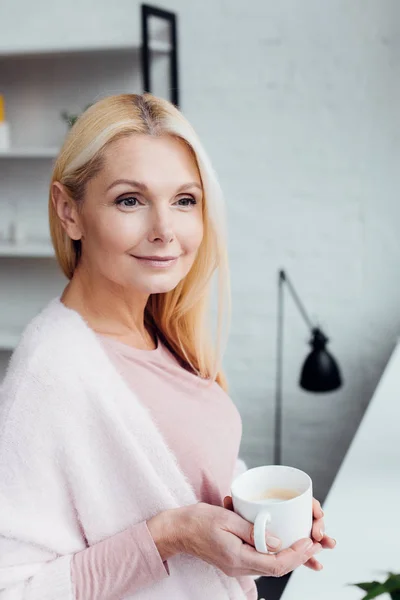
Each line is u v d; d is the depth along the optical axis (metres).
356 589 0.98
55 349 0.84
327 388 2.74
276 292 3.02
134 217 0.86
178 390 0.97
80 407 0.82
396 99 2.74
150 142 0.85
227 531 0.80
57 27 3.05
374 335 2.93
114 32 2.99
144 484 0.84
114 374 0.87
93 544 0.84
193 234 0.90
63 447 0.81
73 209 0.90
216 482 0.95
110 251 0.87
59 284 3.28
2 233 3.26
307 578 1.01
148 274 0.88
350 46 2.75
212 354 1.07
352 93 2.78
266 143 2.91
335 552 1.08
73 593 0.80
